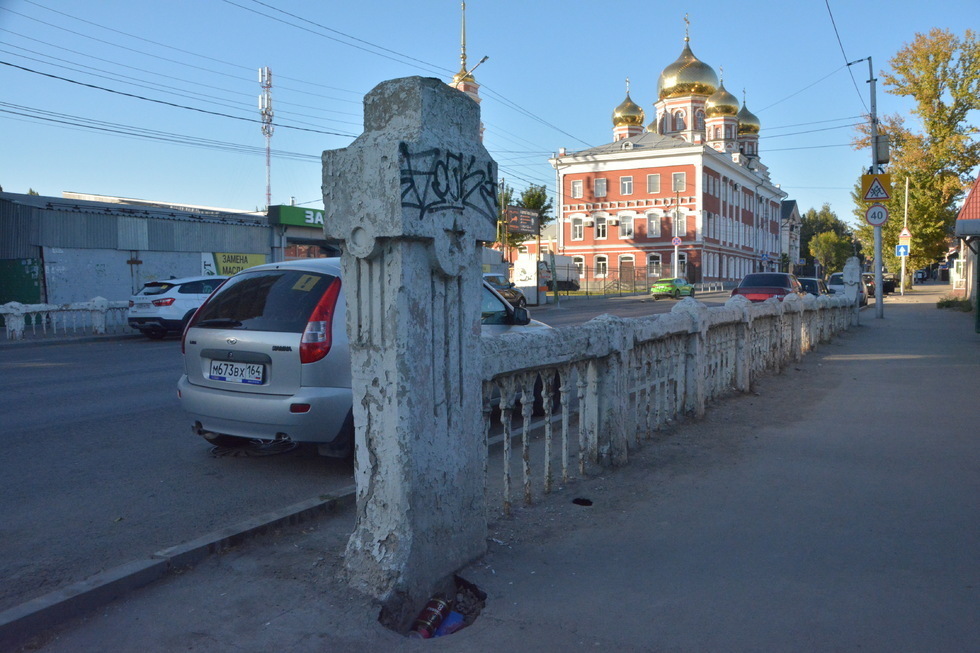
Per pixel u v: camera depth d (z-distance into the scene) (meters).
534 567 3.85
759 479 5.43
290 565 3.84
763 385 9.55
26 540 4.48
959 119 37.22
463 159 3.60
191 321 6.14
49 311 19.17
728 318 8.37
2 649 3.06
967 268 29.42
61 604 3.28
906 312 25.16
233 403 5.60
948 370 10.91
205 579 3.71
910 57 36.62
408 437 3.38
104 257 24.94
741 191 72.69
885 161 20.88
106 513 4.97
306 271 5.86
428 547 3.51
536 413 7.64
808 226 127.06
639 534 4.34
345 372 5.57
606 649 3.07
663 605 3.44
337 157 3.41
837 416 7.65
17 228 23.08
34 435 7.22
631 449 6.02
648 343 6.41
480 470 3.89
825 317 14.92
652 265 60.91
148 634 3.19
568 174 64.44
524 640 3.14
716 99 70.81
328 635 3.16
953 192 38.75
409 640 3.14
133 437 7.14
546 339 4.70
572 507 4.80
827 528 4.45
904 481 5.38
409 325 3.35
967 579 3.73
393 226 3.20
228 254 29.20
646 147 61.06
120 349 16.45
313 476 5.87
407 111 3.39
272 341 5.51
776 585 3.66
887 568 3.87
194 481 5.71
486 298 7.63
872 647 3.08
